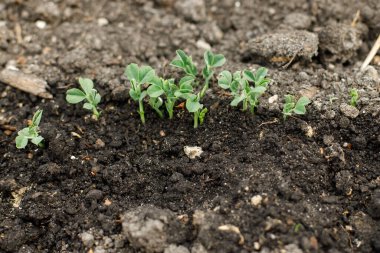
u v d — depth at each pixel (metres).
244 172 0.58
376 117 0.60
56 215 0.59
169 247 0.56
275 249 0.55
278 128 0.61
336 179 0.58
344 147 0.60
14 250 0.58
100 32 0.69
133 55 0.68
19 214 0.59
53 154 0.61
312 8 0.70
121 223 0.58
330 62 0.66
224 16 0.72
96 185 0.60
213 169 0.59
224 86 0.60
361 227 0.57
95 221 0.58
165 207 0.58
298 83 0.63
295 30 0.67
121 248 0.57
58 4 0.72
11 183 0.60
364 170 0.59
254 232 0.55
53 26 0.71
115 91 0.64
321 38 0.66
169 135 0.62
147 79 0.60
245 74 0.60
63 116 0.64
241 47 0.69
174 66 0.64
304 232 0.55
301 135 0.60
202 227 0.56
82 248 0.58
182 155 0.61
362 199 0.58
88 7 0.72
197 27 0.70
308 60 0.65
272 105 0.61
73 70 0.67
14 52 0.69
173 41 0.69
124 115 0.63
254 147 0.60
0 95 0.66
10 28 0.71
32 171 0.61
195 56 0.68
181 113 0.63
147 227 0.55
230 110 0.62
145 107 0.63
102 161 0.61
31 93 0.65
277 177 0.57
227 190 0.58
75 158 0.61
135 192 0.60
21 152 0.62
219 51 0.69
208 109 0.62
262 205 0.56
